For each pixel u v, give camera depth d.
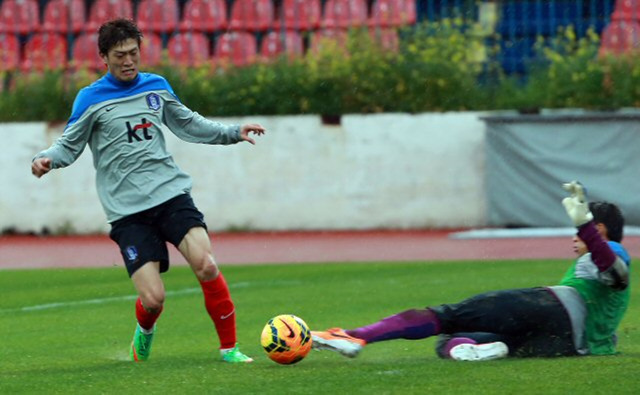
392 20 68.88
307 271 45.88
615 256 20.75
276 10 70.88
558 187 59.53
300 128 64.06
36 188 65.25
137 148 22.84
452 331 21.33
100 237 63.94
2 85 69.00
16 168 65.38
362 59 65.44
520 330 21.08
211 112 65.38
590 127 59.09
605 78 62.84
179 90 65.62
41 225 65.19
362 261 49.94
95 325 32.16
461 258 50.03
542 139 59.59
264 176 64.25
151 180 22.86
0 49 70.12
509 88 64.94
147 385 19.08
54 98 66.25
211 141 23.95
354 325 30.59
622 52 64.56
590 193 58.97
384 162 63.53
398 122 63.38
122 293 40.22
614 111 61.56
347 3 70.12
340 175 63.88
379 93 64.38
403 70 64.75
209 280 22.64
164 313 34.31
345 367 20.80
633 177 58.59
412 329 21.16
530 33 68.19
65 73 69.88
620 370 19.25
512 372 19.20
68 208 65.06
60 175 65.00
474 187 62.62
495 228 60.78
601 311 21.34
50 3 70.56
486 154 60.81
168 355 25.67
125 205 22.84
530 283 39.19
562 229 58.66
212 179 64.44
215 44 70.69
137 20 70.31
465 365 20.20
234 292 39.12
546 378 18.58
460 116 62.75
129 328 31.42
